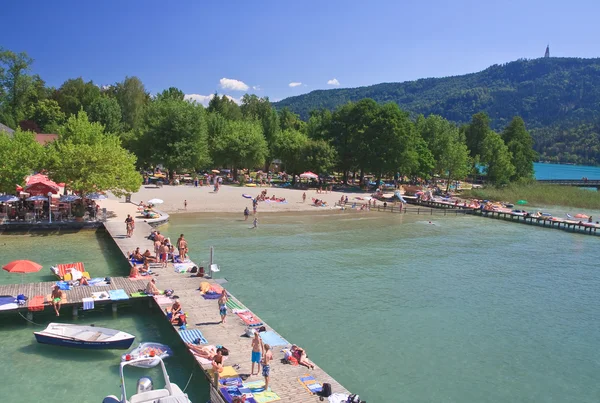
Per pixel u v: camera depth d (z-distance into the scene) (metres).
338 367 21.64
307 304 29.75
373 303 30.66
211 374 18.06
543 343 25.83
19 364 20.09
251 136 96.19
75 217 47.72
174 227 52.22
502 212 75.81
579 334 27.34
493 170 113.88
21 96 102.69
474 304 31.66
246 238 48.47
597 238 61.62
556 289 36.22
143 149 87.25
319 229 56.19
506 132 142.62
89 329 22.00
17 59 100.69
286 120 152.50
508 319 29.20
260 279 34.44
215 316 24.33
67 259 36.22
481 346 24.98
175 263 34.41
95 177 46.19
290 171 107.88
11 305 23.95
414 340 25.22
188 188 80.81
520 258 46.84
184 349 22.00
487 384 20.95
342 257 42.62
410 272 38.78
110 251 39.16
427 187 109.94
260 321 23.98
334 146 101.12
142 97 121.69
